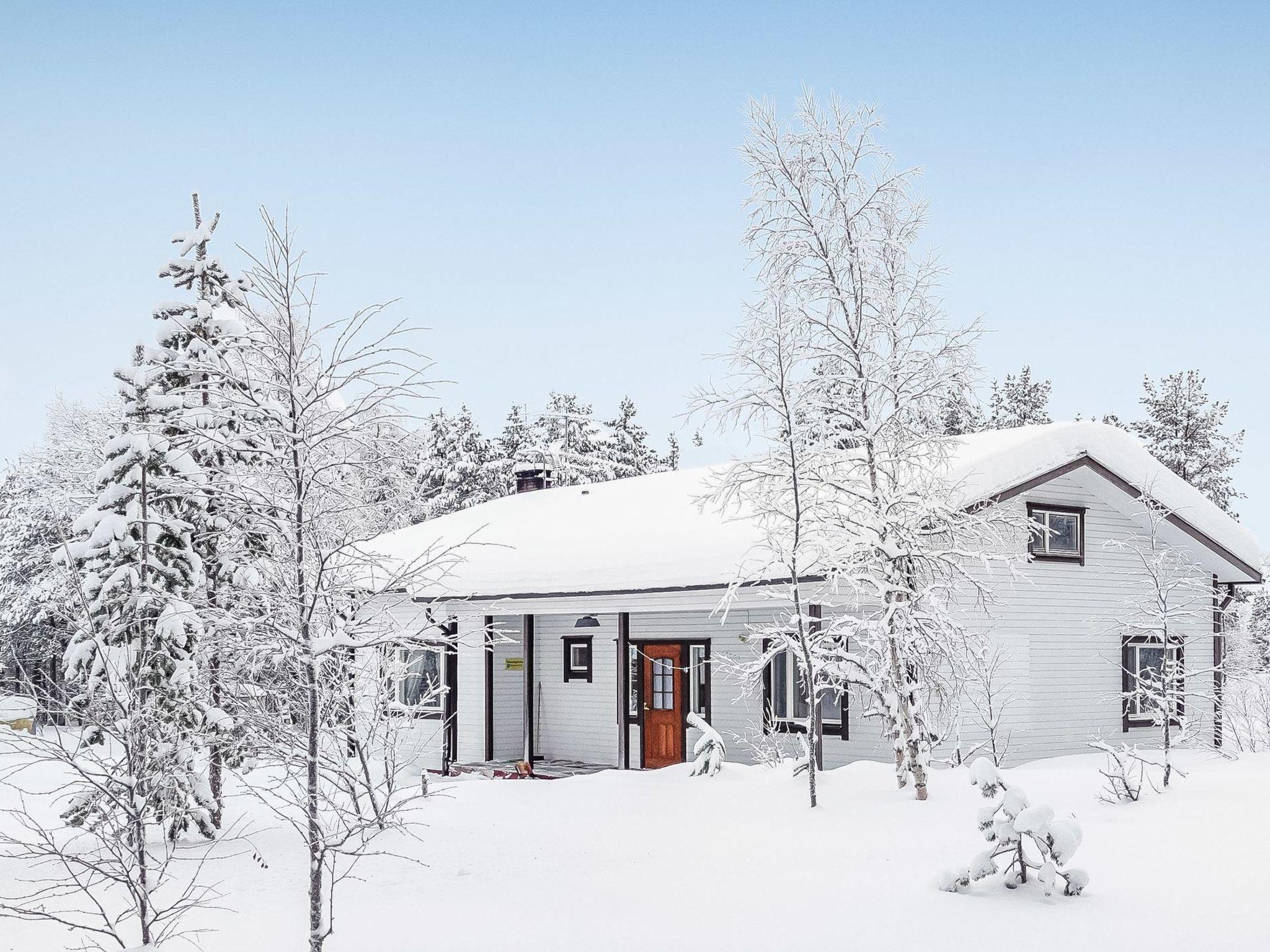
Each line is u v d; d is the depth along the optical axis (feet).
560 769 71.72
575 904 29.40
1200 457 131.64
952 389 45.06
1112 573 66.49
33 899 31.68
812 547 45.06
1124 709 65.67
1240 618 94.73
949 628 43.86
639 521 73.92
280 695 26.96
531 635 73.36
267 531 27.27
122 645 36.91
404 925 27.81
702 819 40.70
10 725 32.24
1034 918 26.03
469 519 92.53
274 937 27.20
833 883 30.25
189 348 39.11
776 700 64.18
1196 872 29.19
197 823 37.83
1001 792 40.60
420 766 75.46
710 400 43.93
